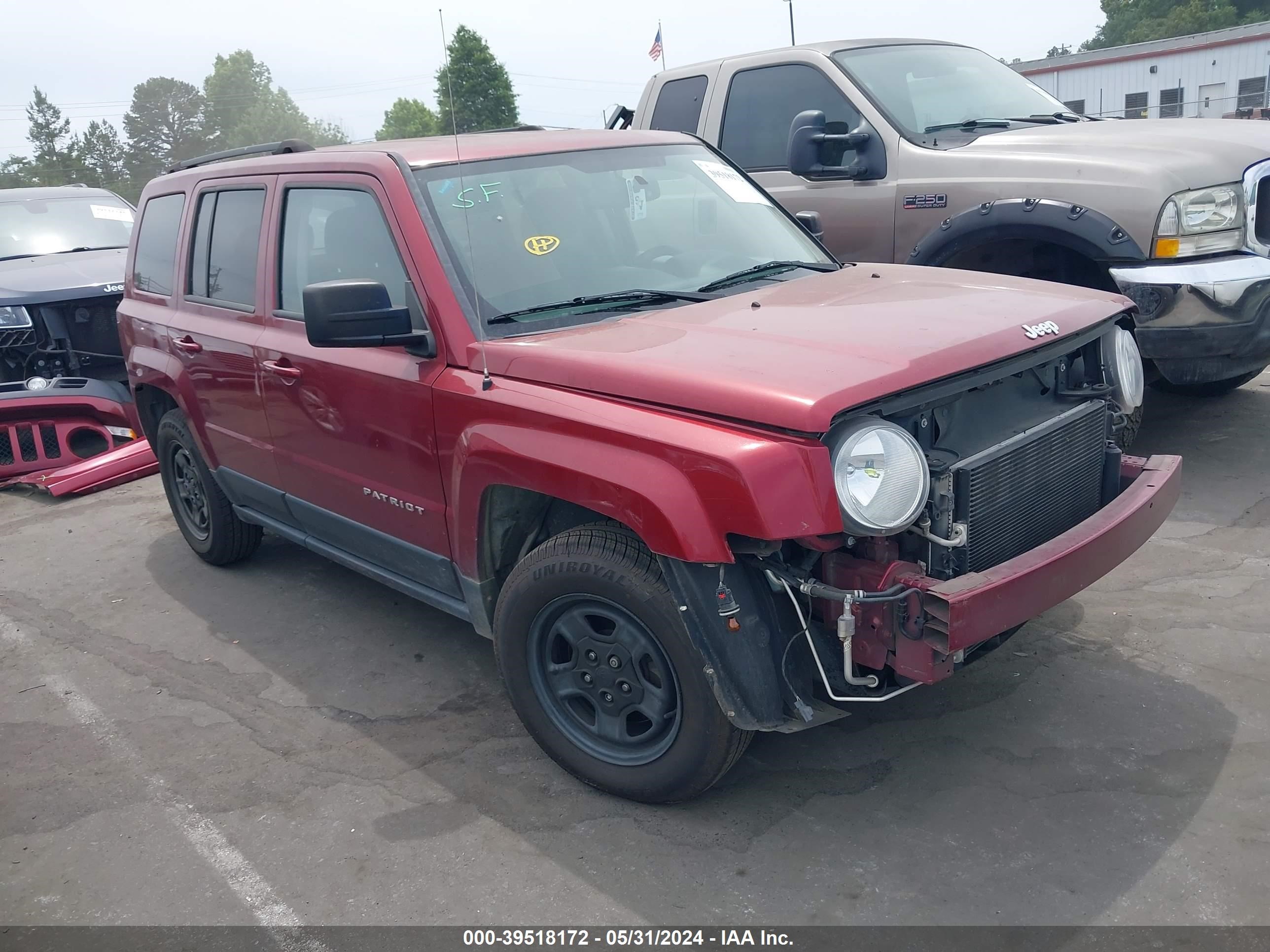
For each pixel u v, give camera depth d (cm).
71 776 353
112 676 424
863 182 584
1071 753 316
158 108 11031
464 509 318
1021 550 292
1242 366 509
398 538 364
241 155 477
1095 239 495
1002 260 558
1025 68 3469
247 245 427
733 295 346
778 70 632
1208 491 503
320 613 469
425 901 276
